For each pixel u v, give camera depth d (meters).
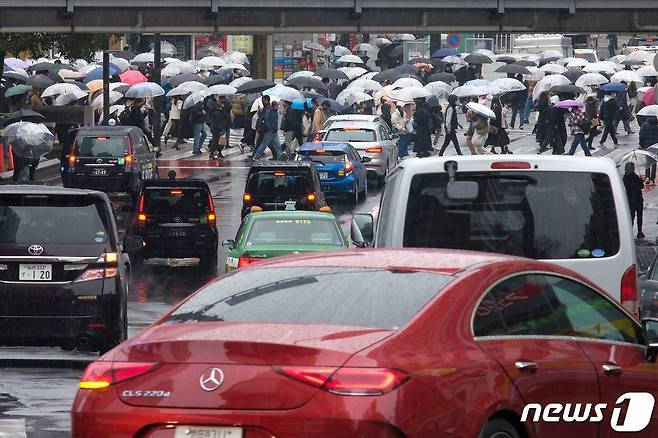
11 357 36.50
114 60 151.00
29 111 94.44
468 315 17.48
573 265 28.53
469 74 174.50
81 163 90.00
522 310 18.48
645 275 48.78
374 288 17.67
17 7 102.00
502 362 17.48
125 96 127.50
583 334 19.44
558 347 18.70
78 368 35.75
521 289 18.70
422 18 108.19
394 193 29.64
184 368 16.36
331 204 95.88
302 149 95.31
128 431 16.34
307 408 15.82
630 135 147.38
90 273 35.47
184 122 134.00
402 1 107.25
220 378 16.17
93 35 111.56
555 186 28.64
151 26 104.94
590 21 109.62
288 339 16.31
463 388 16.69
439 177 28.78
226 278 18.84
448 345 16.94
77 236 35.62
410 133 132.25
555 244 28.59
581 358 18.95
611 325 20.09
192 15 105.56
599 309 20.00
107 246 35.75
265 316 17.31
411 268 18.22
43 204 35.81
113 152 90.25
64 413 28.36
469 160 28.75
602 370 19.22
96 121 126.81
